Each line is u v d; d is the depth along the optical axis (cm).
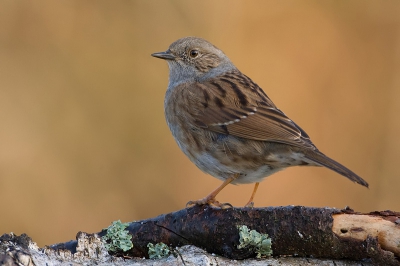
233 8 1478
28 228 1321
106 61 1488
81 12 1496
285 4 1475
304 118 1437
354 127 1428
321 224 584
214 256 603
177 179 1420
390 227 577
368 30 1463
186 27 1499
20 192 1347
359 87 1445
